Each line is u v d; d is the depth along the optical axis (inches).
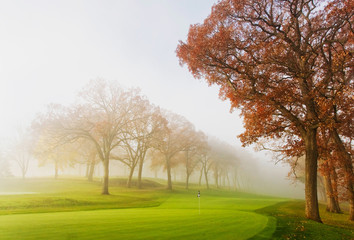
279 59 666.8
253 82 657.0
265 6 657.0
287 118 705.6
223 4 634.8
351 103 652.7
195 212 652.7
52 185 1946.4
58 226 385.7
